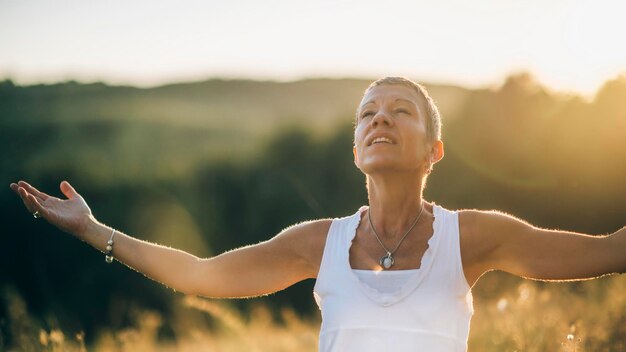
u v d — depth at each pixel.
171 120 53.00
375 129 3.09
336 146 27.86
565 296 6.59
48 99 57.94
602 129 19.97
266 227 27.17
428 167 3.26
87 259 23.56
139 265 3.34
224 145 32.47
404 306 2.90
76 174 29.80
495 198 21.73
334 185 27.14
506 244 2.97
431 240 2.99
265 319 8.71
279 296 19.77
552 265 2.92
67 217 3.33
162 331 11.20
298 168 27.81
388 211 3.11
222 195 28.02
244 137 46.12
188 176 29.41
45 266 24.22
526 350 4.94
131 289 22.20
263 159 29.27
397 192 3.10
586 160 19.81
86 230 3.36
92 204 28.88
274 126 31.00
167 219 27.86
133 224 28.00
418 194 3.14
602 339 5.06
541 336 4.91
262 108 62.41
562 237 2.93
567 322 5.32
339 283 3.02
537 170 21.20
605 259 2.86
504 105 23.81
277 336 8.16
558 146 20.72
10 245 24.53
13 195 26.02
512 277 8.96
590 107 21.31
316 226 3.23
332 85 67.81
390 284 2.99
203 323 9.66
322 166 27.47
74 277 23.58
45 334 5.66
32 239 24.69
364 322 2.92
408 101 3.15
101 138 45.22
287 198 27.31
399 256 3.05
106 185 29.48
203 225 27.89
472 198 22.52
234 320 7.06
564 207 20.05
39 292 23.73
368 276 3.03
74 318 21.70
